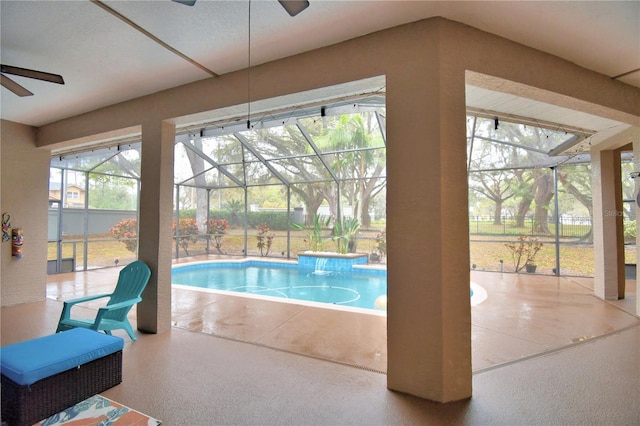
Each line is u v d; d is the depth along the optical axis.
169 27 2.49
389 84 2.43
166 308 3.64
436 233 2.25
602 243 5.12
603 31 2.43
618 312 4.34
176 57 2.94
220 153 8.55
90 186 8.02
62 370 2.07
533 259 7.41
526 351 3.07
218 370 2.66
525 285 6.04
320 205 9.40
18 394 1.91
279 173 9.15
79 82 3.42
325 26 2.45
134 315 4.22
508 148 7.07
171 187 3.75
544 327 3.73
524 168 7.18
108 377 2.36
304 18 2.35
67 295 5.34
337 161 8.18
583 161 6.55
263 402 2.20
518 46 2.60
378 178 8.39
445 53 2.29
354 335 3.45
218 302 4.84
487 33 2.46
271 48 2.79
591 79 3.03
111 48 2.78
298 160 8.35
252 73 3.10
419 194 2.31
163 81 3.42
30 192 4.95
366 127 7.20
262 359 2.87
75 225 7.71
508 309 4.46
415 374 2.30
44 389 2.00
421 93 2.32
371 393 2.33
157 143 3.65
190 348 3.11
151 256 3.60
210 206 10.78
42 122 4.77
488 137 6.84
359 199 8.89
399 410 2.12
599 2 2.10
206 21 2.40
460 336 2.28
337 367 2.72
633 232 6.95
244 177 9.74
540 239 7.35
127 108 3.91
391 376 2.38
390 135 2.41
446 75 2.29
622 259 5.15
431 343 2.26
